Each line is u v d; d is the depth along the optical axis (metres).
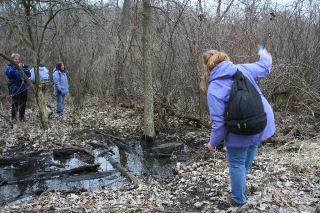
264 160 5.33
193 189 4.46
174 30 8.58
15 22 7.36
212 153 6.41
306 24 8.70
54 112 10.61
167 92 9.20
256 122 2.82
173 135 8.16
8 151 6.97
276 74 7.48
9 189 5.42
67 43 11.70
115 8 10.91
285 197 3.62
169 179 5.35
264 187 3.88
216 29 8.33
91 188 5.36
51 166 6.39
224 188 4.27
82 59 11.54
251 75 3.19
